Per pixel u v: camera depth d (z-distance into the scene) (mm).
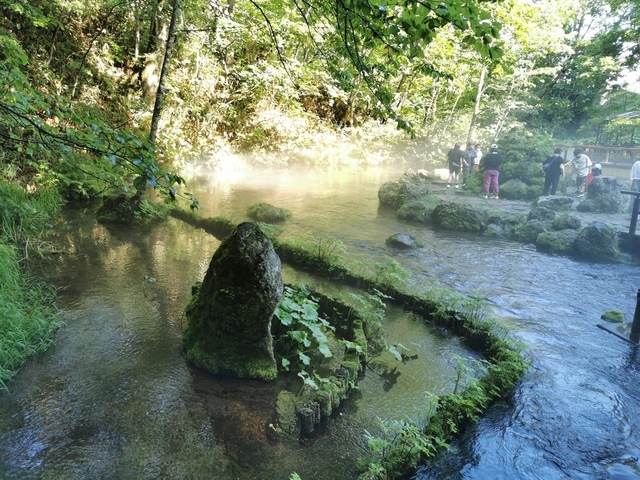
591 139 31422
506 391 4508
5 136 3234
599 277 8539
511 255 9781
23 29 13266
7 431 3320
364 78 4246
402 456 3344
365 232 10812
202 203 12281
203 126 18266
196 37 16594
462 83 26891
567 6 24766
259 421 3676
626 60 22844
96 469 3037
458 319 5785
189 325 4656
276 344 4809
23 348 4297
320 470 3230
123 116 15328
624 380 4832
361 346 4797
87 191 10547
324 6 4320
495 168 16484
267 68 18078
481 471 3420
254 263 4148
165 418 3613
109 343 4676
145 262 7184
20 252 6957
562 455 3652
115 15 15898
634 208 10180
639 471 3514
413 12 2932
